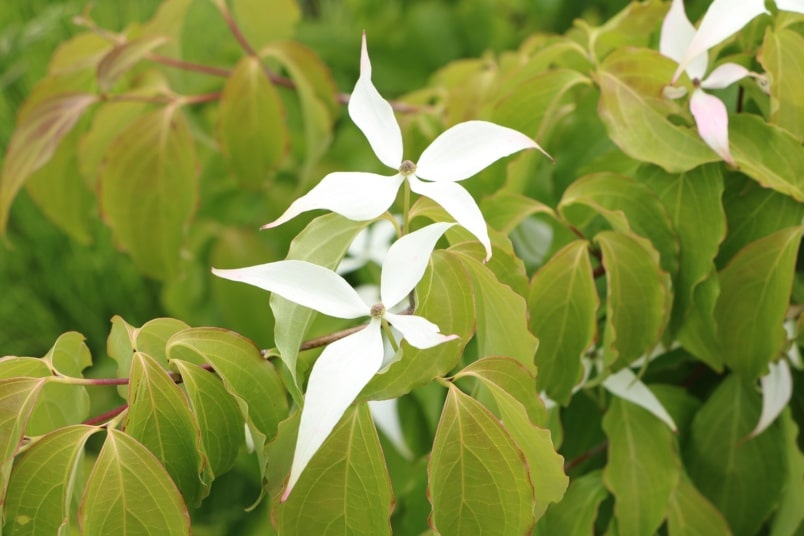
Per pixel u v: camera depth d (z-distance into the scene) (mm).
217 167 1189
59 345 641
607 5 1587
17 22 1727
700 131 702
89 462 1272
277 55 921
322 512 620
